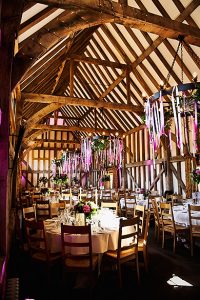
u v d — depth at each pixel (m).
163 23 4.36
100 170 16.86
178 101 3.98
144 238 4.25
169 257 5.01
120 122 14.38
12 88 3.47
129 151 14.19
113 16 3.91
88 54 11.66
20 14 2.65
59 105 9.94
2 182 2.53
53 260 3.71
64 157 18.09
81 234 3.64
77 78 13.55
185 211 5.79
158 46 8.21
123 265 4.46
